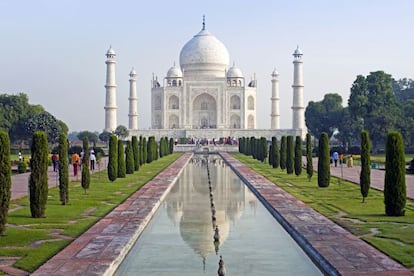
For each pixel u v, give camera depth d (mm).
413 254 25500
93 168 79312
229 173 79125
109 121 166375
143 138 91188
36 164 35969
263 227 35562
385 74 130250
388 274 22297
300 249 29156
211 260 26938
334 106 172750
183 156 122125
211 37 187375
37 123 123938
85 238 29344
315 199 46062
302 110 168750
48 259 24969
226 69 186875
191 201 48281
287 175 70375
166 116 178125
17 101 132125
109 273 23547
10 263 24312
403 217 36281
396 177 36656
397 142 36750
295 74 168500
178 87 178375
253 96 182875
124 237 29609
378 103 127188
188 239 31781
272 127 180125
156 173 73500
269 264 26172
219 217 39625
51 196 47750
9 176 30047
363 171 43938
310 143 62938
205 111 182625
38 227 32594
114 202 44188
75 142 170250
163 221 37812
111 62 165625
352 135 138125
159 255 27922
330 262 24188
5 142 29812
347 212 38719
